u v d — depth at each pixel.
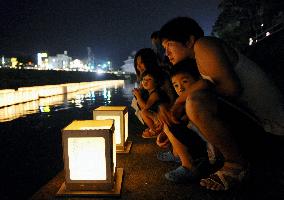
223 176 2.25
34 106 12.79
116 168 2.65
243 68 2.16
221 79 2.12
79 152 2.28
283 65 10.95
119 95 18.81
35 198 2.25
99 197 2.24
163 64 3.97
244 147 2.26
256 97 2.20
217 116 2.18
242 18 27.89
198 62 2.21
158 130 3.74
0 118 8.87
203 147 2.63
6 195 2.71
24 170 3.49
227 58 2.10
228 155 2.25
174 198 2.17
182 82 2.39
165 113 2.54
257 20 26.31
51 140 5.38
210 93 2.18
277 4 21.42
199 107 2.17
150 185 2.45
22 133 6.18
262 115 2.25
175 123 2.48
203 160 2.51
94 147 2.27
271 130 2.28
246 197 2.13
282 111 2.23
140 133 4.62
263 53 15.29
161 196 2.22
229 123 2.23
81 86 29.25
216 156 2.52
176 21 2.46
